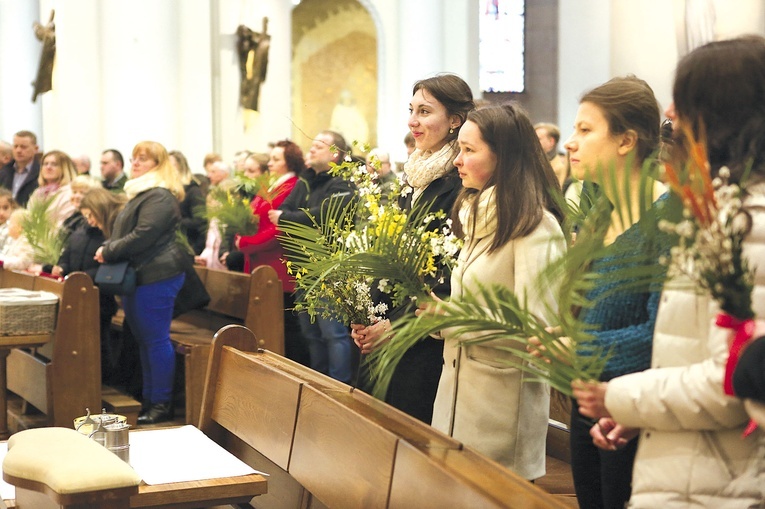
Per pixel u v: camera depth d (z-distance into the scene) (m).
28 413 6.55
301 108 16.14
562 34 17.48
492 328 2.15
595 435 2.19
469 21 16.14
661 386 1.88
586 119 2.47
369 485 2.12
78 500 1.92
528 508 1.65
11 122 14.05
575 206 2.57
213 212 6.89
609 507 2.36
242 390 2.93
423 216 3.30
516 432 2.90
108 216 6.86
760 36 1.96
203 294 6.48
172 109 12.84
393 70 15.90
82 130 12.57
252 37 13.81
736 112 1.90
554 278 1.97
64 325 5.82
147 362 6.34
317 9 16.05
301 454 2.49
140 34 12.61
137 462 2.53
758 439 1.89
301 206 6.30
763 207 1.81
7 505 2.28
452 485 1.80
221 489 2.36
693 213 1.71
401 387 3.22
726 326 1.75
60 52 12.61
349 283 3.10
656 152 2.15
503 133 2.84
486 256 2.85
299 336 6.84
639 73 16.67
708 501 1.89
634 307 2.23
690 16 15.78
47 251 7.26
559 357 2.03
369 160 3.26
